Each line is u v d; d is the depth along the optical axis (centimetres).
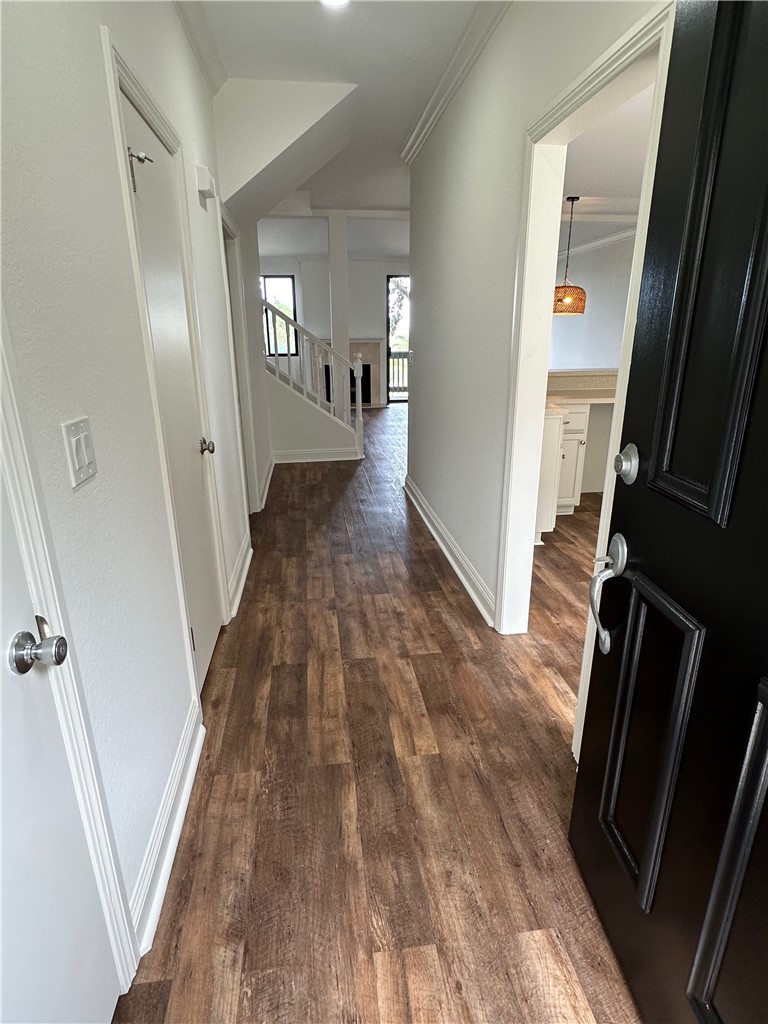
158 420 156
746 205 72
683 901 93
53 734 87
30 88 92
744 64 72
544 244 205
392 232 761
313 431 608
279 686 218
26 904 77
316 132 322
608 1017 111
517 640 249
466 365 289
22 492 81
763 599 71
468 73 264
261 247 866
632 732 110
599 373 466
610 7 143
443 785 168
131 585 130
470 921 129
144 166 160
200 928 127
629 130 337
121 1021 110
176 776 157
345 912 131
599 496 479
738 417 74
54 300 97
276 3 221
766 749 72
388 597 293
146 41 166
